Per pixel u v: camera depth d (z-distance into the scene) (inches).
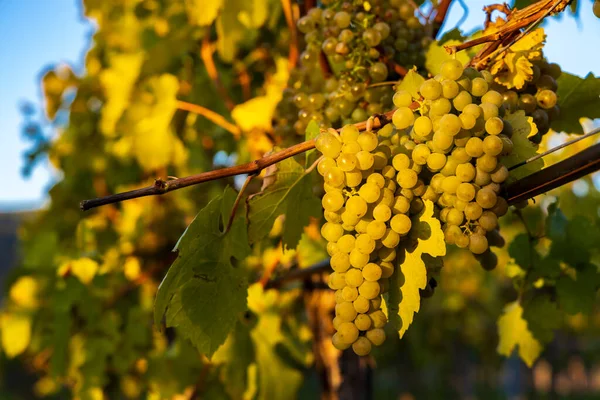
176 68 53.2
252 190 42.9
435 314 133.2
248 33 47.5
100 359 48.8
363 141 21.1
